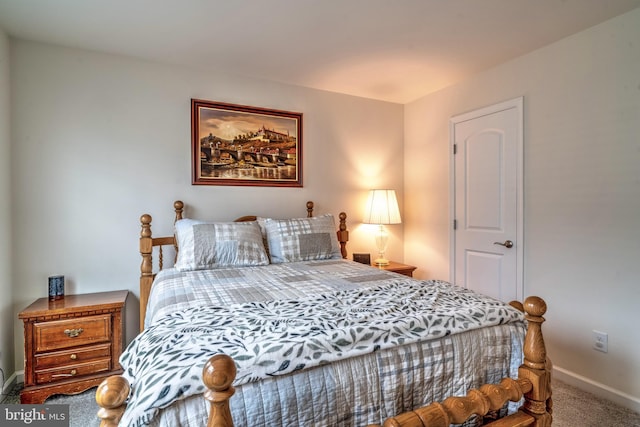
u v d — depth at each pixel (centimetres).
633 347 189
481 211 278
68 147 231
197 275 205
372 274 208
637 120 187
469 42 225
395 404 102
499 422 104
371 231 345
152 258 253
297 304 134
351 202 335
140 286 232
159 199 256
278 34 215
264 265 240
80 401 198
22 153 220
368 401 98
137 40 223
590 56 207
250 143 286
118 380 77
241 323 110
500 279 263
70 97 231
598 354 204
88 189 236
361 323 109
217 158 274
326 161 321
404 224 362
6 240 210
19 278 219
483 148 276
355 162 336
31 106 222
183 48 234
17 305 219
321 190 320
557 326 225
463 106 294
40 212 224
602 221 202
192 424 77
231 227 243
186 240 229
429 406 93
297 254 259
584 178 210
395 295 147
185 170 264
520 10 187
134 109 248
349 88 314
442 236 317
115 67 243
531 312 113
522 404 121
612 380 198
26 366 194
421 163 340
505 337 125
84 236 236
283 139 299
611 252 198
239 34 215
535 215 238
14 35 214
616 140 195
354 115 335
